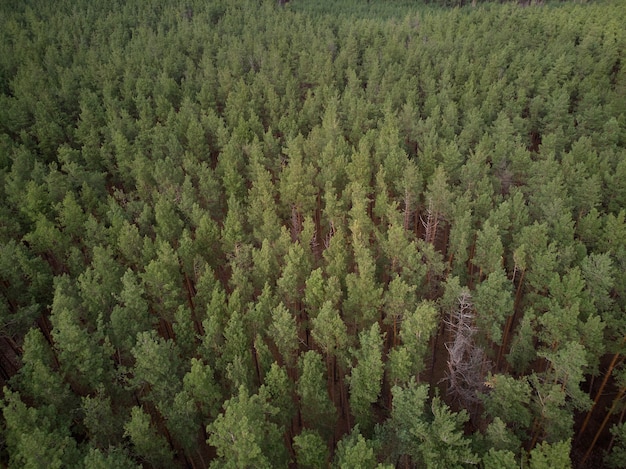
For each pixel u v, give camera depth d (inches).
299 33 4694.9
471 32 4554.6
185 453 1450.5
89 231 1998.0
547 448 1101.1
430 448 1155.3
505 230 2000.5
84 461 1091.9
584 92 3420.3
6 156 2760.8
